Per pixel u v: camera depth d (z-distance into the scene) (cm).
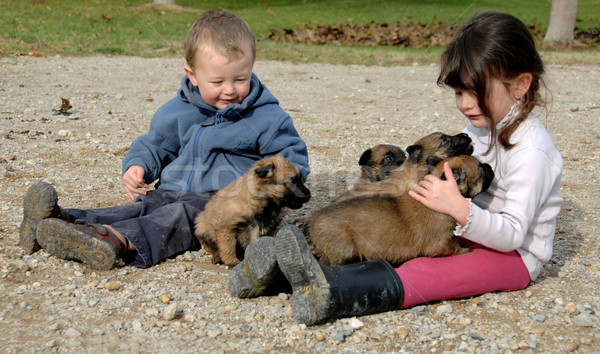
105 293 407
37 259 452
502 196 442
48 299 392
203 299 406
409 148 496
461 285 402
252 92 521
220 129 515
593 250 506
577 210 611
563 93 1285
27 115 941
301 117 1020
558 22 2020
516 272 418
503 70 402
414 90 1306
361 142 862
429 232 430
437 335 364
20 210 556
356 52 1823
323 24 2412
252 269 391
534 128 418
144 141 537
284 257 364
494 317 390
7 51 1524
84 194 611
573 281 446
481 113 423
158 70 1436
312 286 361
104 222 483
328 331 366
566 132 948
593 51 1950
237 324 373
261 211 475
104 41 1777
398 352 347
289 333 363
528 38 410
